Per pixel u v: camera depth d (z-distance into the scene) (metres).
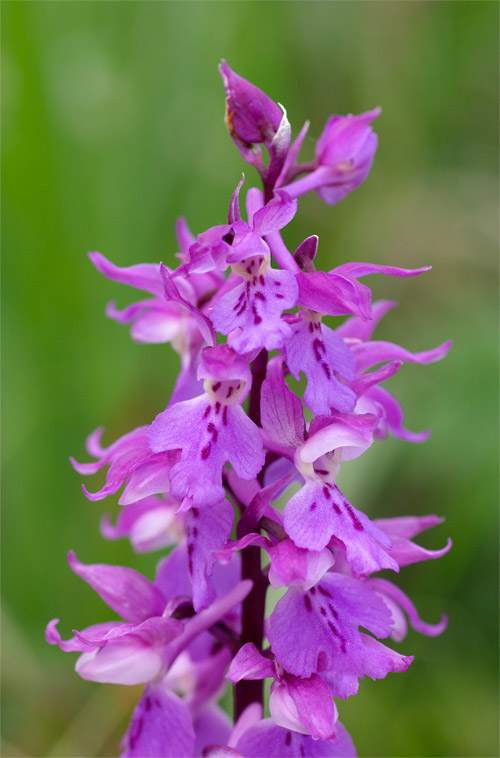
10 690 0.34
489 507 0.34
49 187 0.35
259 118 0.24
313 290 0.23
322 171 0.25
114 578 0.24
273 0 0.41
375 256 0.46
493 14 0.49
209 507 0.22
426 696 0.32
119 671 0.24
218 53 0.39
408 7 0.47
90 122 0.37
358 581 0.23
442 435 0.37
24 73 0.35
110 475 0.23
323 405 0.23
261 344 0.22
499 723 0.32
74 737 0.32
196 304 0.25
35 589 0.35
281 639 0.23
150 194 0.37
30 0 0.35
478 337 0.40
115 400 0.36
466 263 0.46
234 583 0.25
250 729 0.24
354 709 0.32
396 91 0.47
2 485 0.36
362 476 0.35
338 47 0.45
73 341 0.36
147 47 0.39
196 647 0.26
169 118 0.38
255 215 0.23
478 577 0.34
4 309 0.36
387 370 0.24
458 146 0.50
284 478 0.23
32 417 0.36
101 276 0.36
